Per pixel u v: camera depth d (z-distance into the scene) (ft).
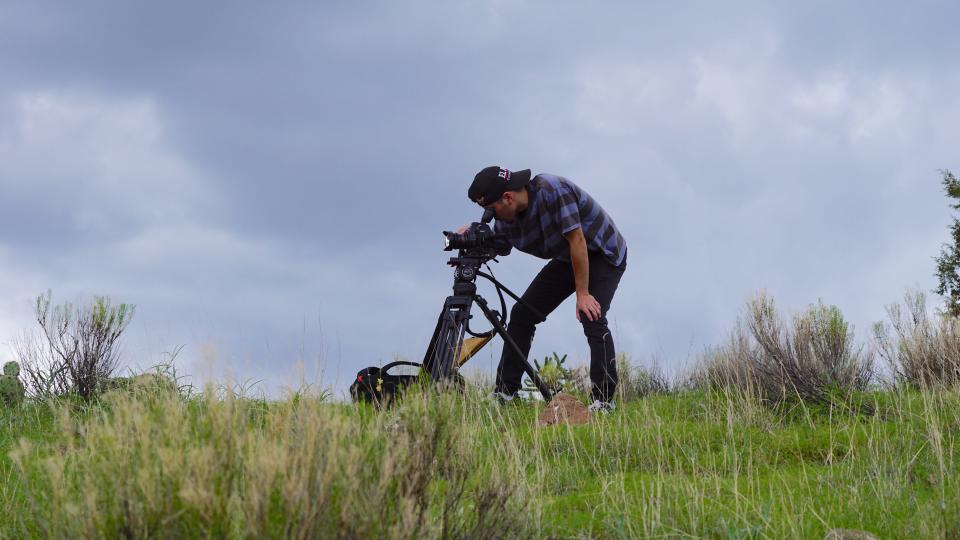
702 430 18.30
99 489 8.16
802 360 21.98
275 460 7.96
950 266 47.73
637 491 13.14
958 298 46.47
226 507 7.77
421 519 8.79
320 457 8.25
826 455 16.47
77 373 21.86
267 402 11.95
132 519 7.68
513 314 21.85
